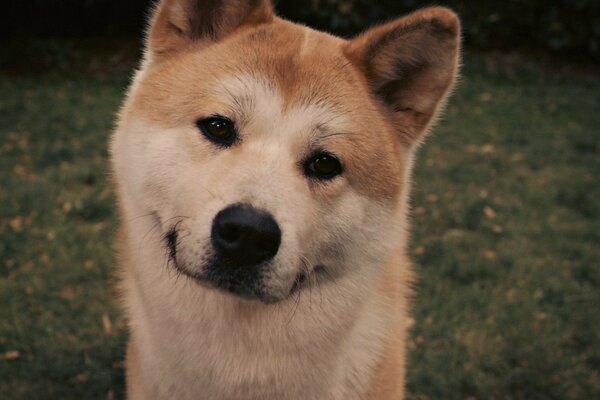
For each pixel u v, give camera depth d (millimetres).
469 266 1123
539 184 1526
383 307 704
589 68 2625
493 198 1430
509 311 1022
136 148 634
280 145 614
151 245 634
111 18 2430
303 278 629
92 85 2035
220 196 582
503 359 938
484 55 2602
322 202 625
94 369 885
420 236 1232
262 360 640
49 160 1448
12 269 1025
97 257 1067
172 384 661
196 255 586
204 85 623
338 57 665
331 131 625
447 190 1436
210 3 673
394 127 685
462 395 892
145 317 661
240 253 576
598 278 1117
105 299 991
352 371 681
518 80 2422
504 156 1699
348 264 650
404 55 673
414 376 904
